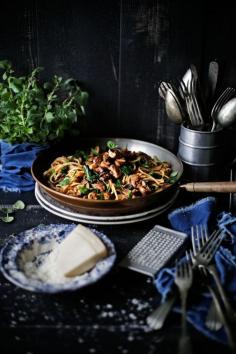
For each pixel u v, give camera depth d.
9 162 1.00
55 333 0.67
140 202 0.85
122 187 0.91
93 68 1.05
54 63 1.05
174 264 0.79
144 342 0.66
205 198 0.92
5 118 1.00
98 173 0.92
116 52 1.04
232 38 1.02
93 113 1.10
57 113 0.99
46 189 0.87
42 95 0.99
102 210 0.85
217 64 0.97
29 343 0.65
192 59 1.04
